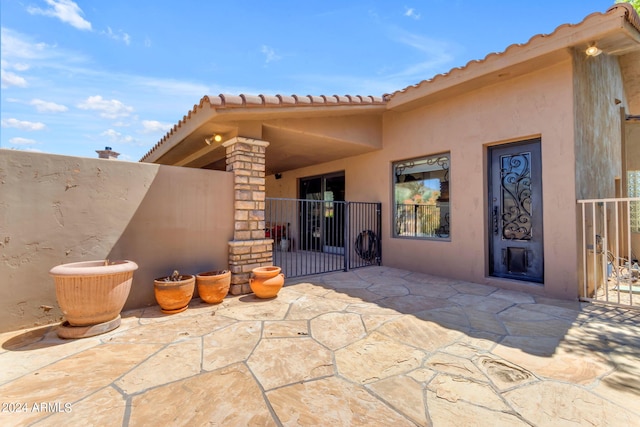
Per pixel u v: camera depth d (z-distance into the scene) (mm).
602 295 4406
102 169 3523
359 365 2377
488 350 2621
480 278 5059
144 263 3797
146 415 1795
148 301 3822
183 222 4094
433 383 2129
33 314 3121
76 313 2863
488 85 4980
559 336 2900
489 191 5156
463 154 5305
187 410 1842
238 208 4477
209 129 4715
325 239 8711
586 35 3637
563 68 4211
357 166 7320
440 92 5266
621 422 1729
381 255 6762
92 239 3449
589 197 4484
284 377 2205
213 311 3621
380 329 3076
